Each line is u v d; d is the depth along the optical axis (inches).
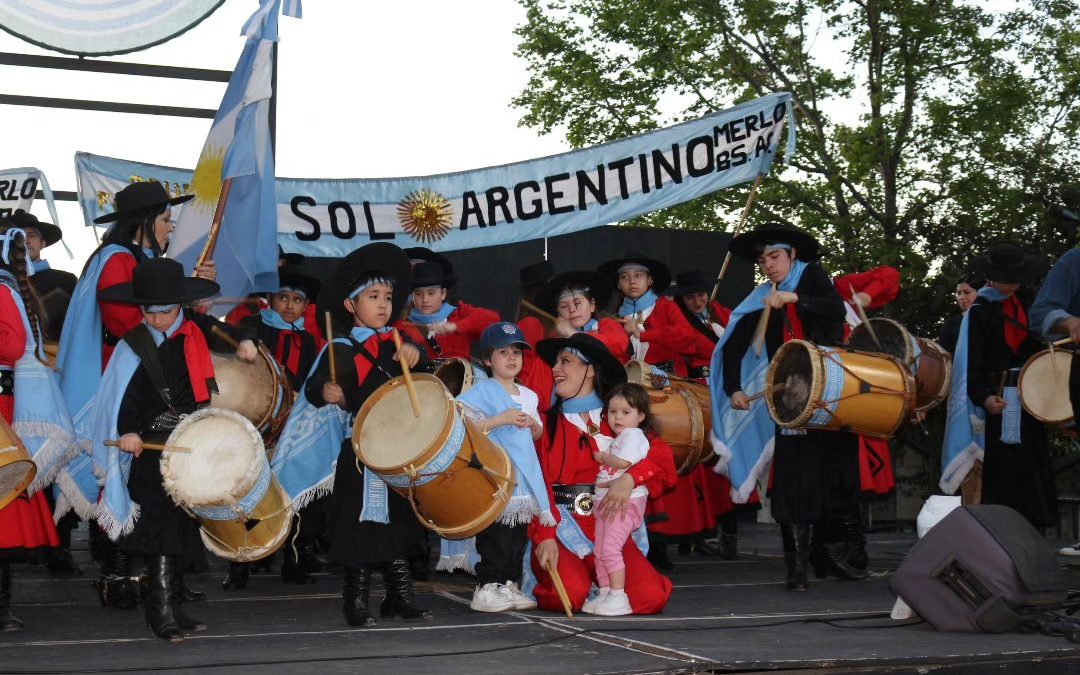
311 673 163.3
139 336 201.2
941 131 766.5
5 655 180.5
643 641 192.5
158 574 196.7
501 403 228.1
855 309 323.0
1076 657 183.6
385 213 373.4
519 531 237.6
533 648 186.9
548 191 366.6
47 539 212.1
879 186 791.7
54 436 203.3
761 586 282.8
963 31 765.3
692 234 535.2
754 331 291.4
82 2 366.6
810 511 264.2
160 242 235.5
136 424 197.6
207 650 185.6
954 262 738.2
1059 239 723.4
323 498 287.1
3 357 200.1
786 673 171.2
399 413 206.5
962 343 309.4
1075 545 354.3
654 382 299.9
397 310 233.1
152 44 372.2
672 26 839.7
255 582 293.7
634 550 239.6
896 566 325.1
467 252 500.4
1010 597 199.3
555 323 293.6
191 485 188.5
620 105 871.1
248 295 300.8
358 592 216.1
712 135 358.6
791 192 789.2
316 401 222.8
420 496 207.8
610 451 238.5
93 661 173.9
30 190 399.9
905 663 176.6
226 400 268.8
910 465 647.1
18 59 421.1
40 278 286.5
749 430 293.1
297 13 292.4
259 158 288.5
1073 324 260.8
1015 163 759.7
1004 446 303.3
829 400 257.4
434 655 178.9
